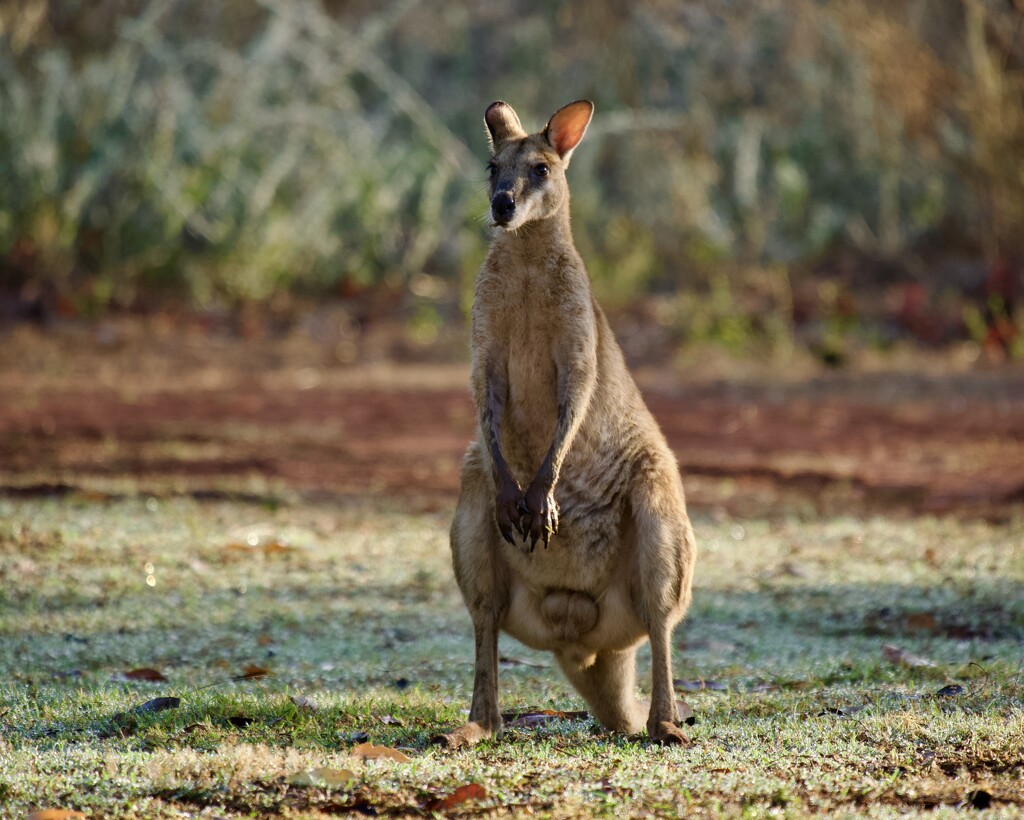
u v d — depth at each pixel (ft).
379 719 38.73
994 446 94.27
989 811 29.81
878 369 130.72
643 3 179.01
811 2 172.14
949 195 161.79
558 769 33.68
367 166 160.76
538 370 40.96
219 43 174.50
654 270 159.22
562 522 39.09
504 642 52.19
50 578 56.65
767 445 95.76
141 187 152.15
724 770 33.30
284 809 30.71
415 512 73.51
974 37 142.20
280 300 152.76
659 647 37.88
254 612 53.11
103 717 38.65
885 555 64.03
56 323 140.46
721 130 170.71
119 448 88.63
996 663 44.50
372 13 188.65
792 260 160.76
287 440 93.86
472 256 152.15
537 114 176.45
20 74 159.94
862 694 41.39
